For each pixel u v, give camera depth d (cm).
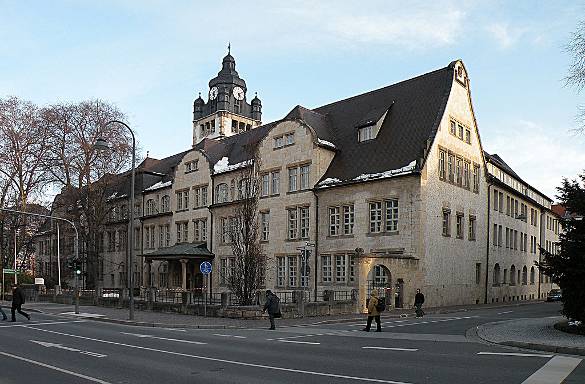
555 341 1535
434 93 3953
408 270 3350
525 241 5553
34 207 5397
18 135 5116
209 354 1384
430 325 2272
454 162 3912
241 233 3036
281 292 4025
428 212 3522
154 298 3588
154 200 6128
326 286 3928
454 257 3819
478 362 1217
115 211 6656
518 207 5366
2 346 1584
